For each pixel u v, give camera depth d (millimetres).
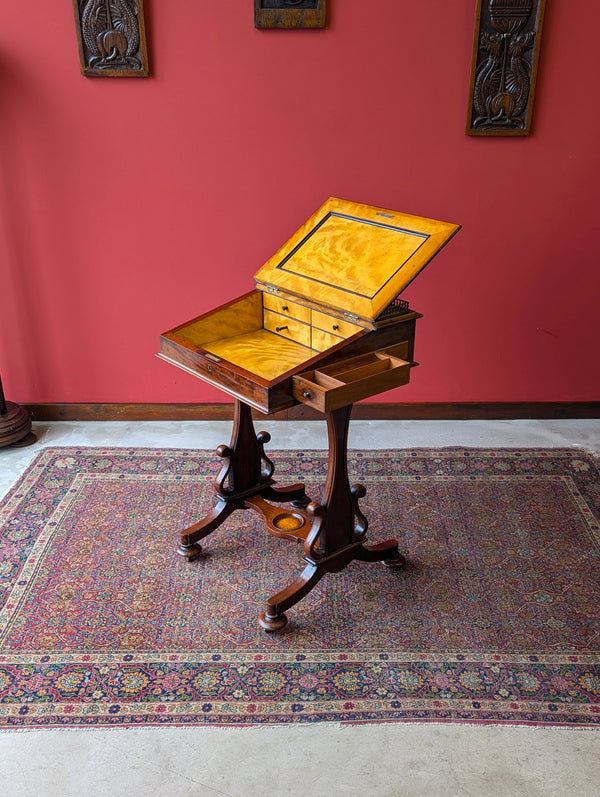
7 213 3693
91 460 3658
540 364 3982
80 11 3316
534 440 3861
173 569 2926
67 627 2641
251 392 2408
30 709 2326
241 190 3664
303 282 2711
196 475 3537
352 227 2748
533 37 3336
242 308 2883
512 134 3514
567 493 3393
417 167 3617
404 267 2500
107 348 3957
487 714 2311
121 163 3607
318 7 3311
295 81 3473
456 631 2629
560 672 2457
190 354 2611
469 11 3338
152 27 3375
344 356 2453
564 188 3637
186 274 3816
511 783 2104
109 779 2115
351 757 2182
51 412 4070
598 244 3742
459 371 4000
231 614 2709
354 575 2898
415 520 3205
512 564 2951
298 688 2404
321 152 3598
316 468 3605
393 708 2332
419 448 3752
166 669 2475
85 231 3729
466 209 3684
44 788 2090
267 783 2105
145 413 4082
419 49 3410
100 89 3479
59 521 3197
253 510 3305
